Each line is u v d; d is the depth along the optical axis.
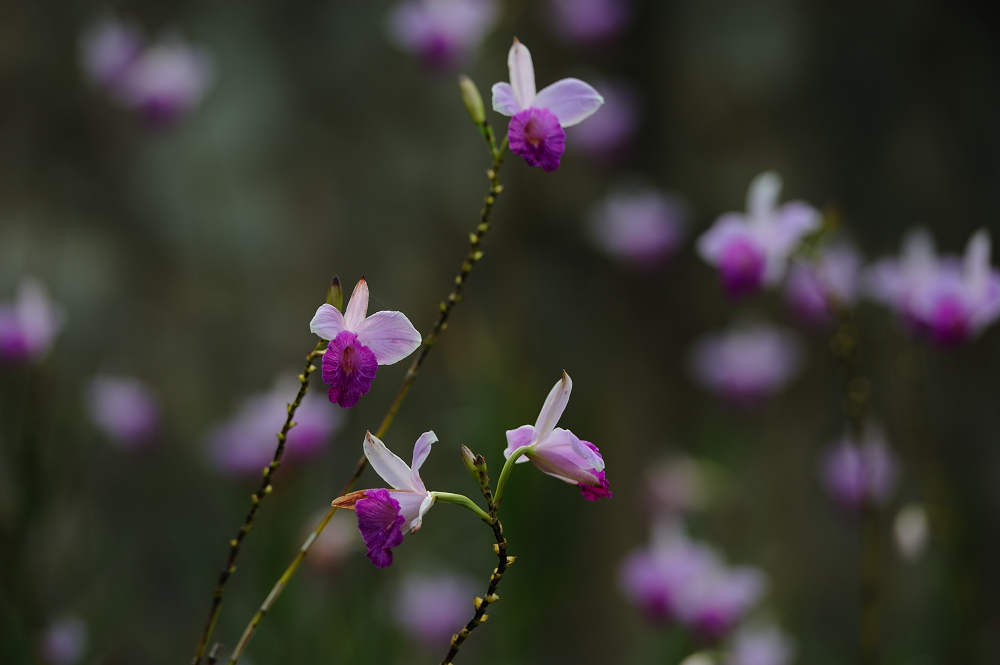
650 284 4.18
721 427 3.94
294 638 2.54
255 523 2.70
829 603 3.85
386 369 3.69
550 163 1.82
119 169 3.64
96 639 2.76
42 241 3.51
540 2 4.00
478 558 3.31
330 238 3.82
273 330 3.71
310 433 2.46
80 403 3.35
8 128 3.54
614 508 3.99
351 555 2.69
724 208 4.14
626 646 3.90
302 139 3.85
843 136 4.04
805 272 3.21
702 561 2.51
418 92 3.93
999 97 3.95
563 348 4.00
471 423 3.13
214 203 3.73
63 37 3.60
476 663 3.15
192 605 3.28
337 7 3.91
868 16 4.03
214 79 3.77
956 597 2.29
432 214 3.91
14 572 2.17
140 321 3.58
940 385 3.80
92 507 3.26
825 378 3.98
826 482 3.15
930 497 2.68
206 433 3.55
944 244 3.93
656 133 4.19
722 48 4.15
